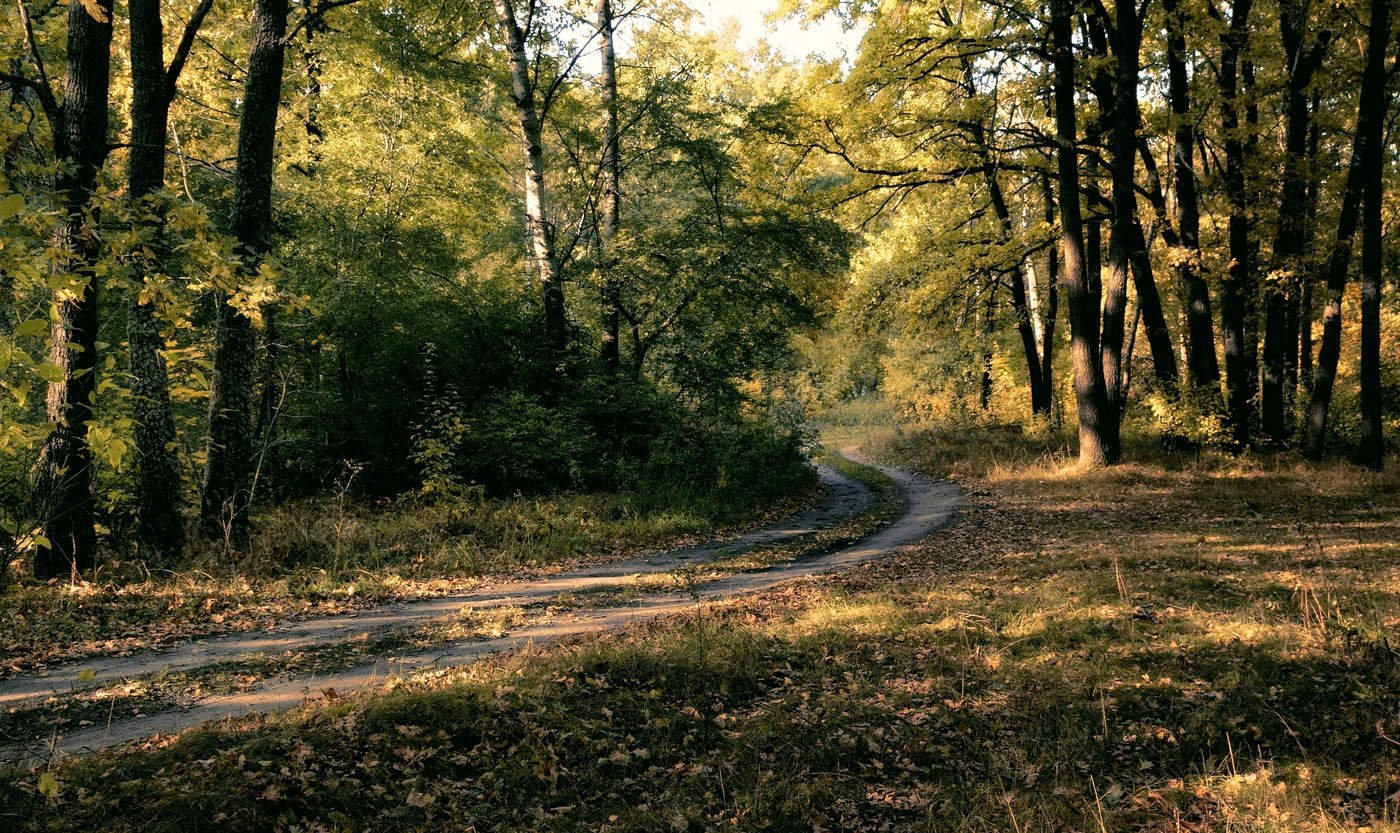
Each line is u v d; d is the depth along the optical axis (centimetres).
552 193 2359
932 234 2367
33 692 611
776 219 2081
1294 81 1733
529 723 521
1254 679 584
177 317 513
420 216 1830
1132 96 1691
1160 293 2505
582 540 1280
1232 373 1883
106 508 1015
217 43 1583
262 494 1489
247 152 1071
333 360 1583
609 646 670
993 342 3020
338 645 747
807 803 471
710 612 837
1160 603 769
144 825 370
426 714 514
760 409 2186
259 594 919
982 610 788
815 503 1856
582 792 474
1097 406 1792
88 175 898
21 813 366
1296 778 472
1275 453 1772
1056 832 439
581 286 1958
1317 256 1781
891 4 1781
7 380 329
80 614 807
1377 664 588
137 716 560
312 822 405
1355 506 1298
